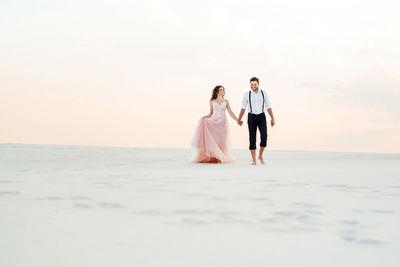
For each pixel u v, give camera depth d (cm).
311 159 899
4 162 651
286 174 457
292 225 190
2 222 192
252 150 678
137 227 184
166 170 512
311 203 251
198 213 217
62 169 516
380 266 133
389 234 174
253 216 210
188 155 1045
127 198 267
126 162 696
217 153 717
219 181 375
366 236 171
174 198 268
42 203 246
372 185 347
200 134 732
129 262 135
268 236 170
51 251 146
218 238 166
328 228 184
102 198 266
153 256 141
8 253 143
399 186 341
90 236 167
